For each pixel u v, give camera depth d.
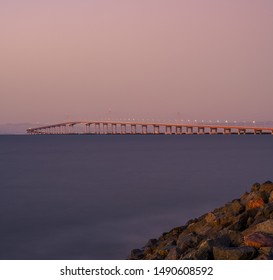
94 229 31.86
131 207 42.72
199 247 12.14
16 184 64.69
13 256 25.00
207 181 67.50
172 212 39.41
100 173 81.88
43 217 37.53
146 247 18.97
